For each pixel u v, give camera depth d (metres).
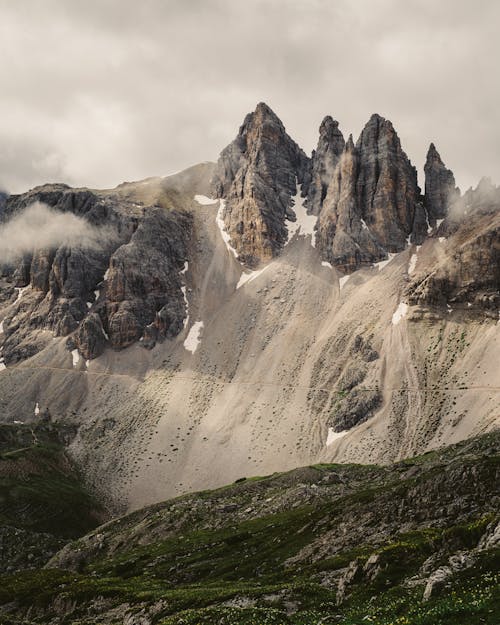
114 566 137.75
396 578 61.81
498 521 60.09
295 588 74.38
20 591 123.25
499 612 40.66
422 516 94.75
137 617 89.00
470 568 49.81
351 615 54.56
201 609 76.88
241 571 105.56
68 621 102.56
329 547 99.38
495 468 93.75
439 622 42.25
